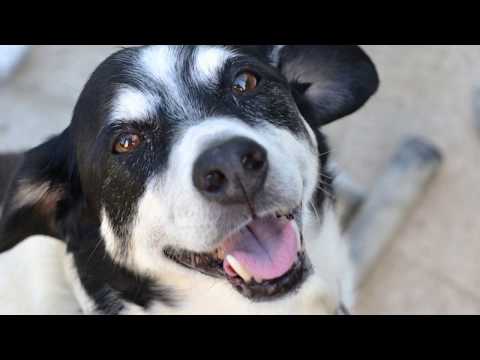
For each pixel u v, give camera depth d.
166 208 0.31
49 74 0.69
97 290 0.38
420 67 0.64
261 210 0.29
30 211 0.38
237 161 0.27
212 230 0.29
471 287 0.55
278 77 0.36
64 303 0.42
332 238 0.40
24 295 0.43
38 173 0.37
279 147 0.31
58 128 0.65
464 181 0.59
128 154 0.33
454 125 0.61
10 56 0.69
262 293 0.31
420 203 0.58
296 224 0.32
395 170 0.57
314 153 0.36
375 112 0.62
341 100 0.40
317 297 0.39
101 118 0.34
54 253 0.42
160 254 0.33
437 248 0.57
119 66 0.35
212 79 0.34
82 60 0.69
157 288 0.36
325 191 0.38
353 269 0.47
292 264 0.31
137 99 0.33
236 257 0.31
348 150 0.61
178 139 0.31
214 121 0.31
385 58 0.65
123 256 0.35
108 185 0.34
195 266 0.33
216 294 0.36
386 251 0.57
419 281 0.56
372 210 0.56
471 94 0.62
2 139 0.65
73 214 0.38
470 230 0.57
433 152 0.58
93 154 0.34
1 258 0.44
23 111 0.67
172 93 0.33
